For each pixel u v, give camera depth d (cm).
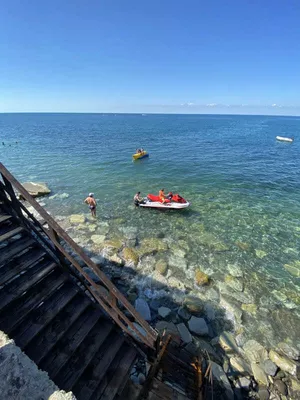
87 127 9894
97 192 2125
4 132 7388
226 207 1833
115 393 444
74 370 425
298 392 625
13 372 265
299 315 884
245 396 608
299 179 2627
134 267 1078
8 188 464
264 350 738
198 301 892
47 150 4166
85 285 514
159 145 4988
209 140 5966
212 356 699
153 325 774
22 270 434
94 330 498
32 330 404
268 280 1052
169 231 1434
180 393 508
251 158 3731
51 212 1670
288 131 9306
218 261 1165
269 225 1551
